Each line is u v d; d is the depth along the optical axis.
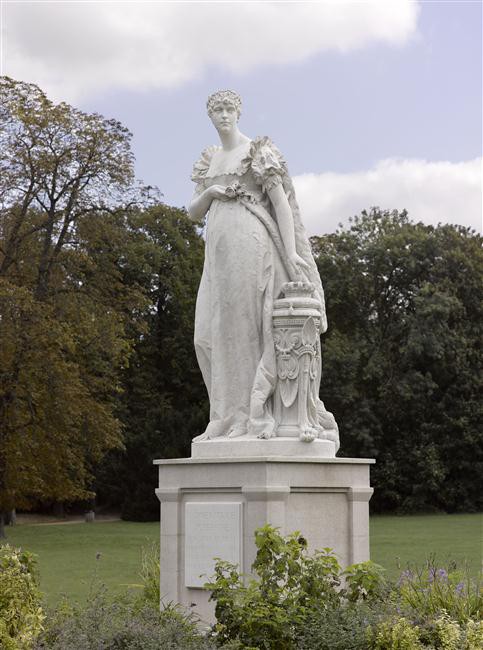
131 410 49.47
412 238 49.59
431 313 47.25
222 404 10.22
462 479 47.88
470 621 7.38
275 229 10.37
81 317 33.00
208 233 10.63
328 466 9.73
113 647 7.45
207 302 10.59
